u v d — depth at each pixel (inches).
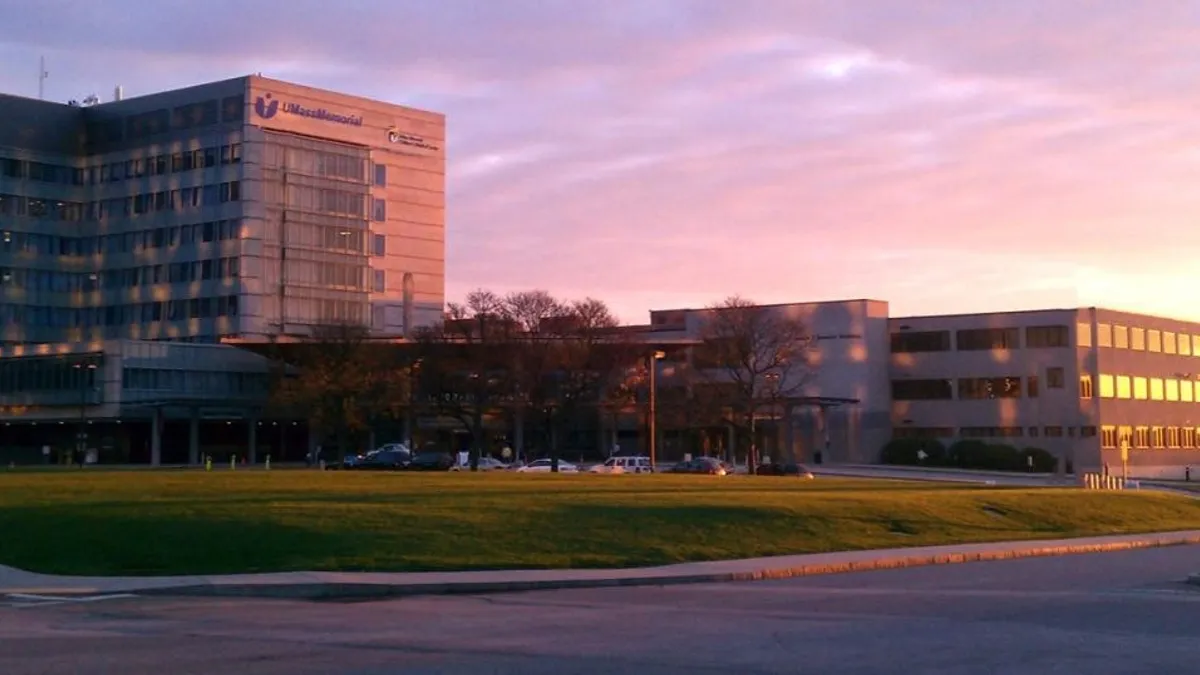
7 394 4188.0
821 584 956.6
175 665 538.9
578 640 625.6
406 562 992.2
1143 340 4500.5
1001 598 842.8
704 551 1127.0
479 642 617.3
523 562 1021.8
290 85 4682.6
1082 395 4192.9
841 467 3973.9
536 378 3157.0
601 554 1077.1
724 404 3846.0
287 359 3878.0
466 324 3221.0
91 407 4013.3
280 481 1690.5
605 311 3868.1
